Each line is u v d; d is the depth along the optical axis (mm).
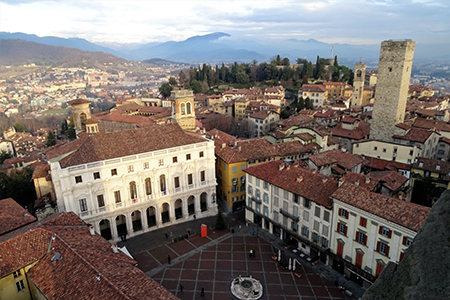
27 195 87688
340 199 56312
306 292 56281
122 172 72062
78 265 41688
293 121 138625
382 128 103312
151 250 70500
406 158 92938
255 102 189125
